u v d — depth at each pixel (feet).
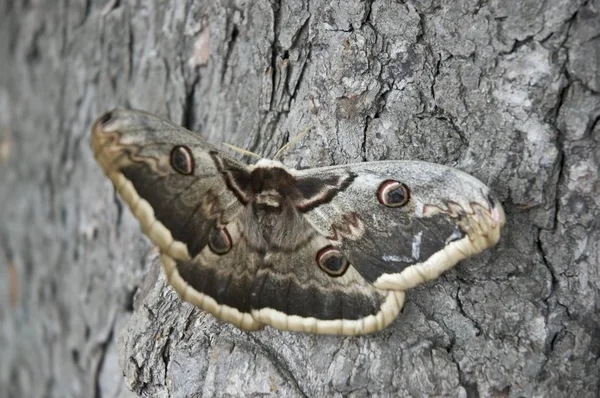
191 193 2.21
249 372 2.23
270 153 2.39
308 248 2.23
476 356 2.23
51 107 2.70
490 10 2.28
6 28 2.77
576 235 2.25
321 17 2.35
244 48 2.47
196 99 2.55
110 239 2.62
